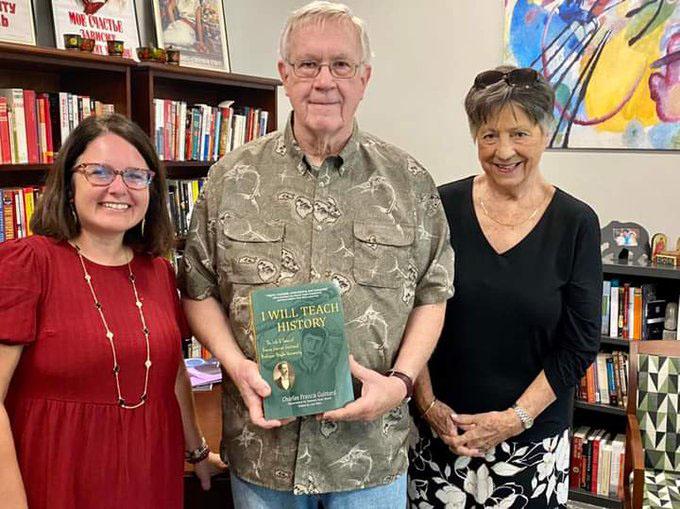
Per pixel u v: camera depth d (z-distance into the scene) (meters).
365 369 1.45
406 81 4.05
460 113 3.93
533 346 1.81
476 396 1.85
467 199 1.88
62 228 1.42
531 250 1.80
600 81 3.52
